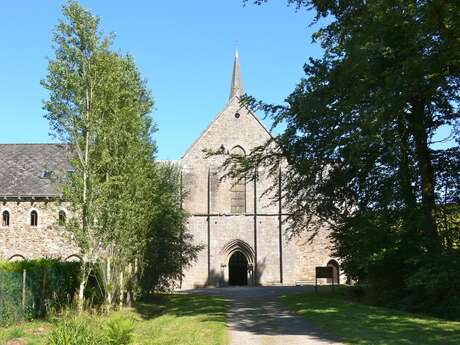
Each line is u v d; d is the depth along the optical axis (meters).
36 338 13.49
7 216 38.56
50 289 18.88
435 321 13.88
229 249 40.72
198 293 30.42
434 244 17.91
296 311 17.17
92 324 9.41
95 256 18.81
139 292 23.72
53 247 37.97
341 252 23.30
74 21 18.98
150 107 24.39
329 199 21.45
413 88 16.23
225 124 42.06
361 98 16.78
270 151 20.42
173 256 29.28
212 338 11.84
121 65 20.70
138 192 20.72
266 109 19.12
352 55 16.19
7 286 16.42
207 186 41.28
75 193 18.50
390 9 14.80
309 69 19.36
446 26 13.95
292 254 40.38
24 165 40.88
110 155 19.31
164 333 13.00
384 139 17.39
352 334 12.00
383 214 19.33
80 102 18.70
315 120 18.14
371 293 20.44
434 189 19.34
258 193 41.03
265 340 11.79
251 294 27.48
